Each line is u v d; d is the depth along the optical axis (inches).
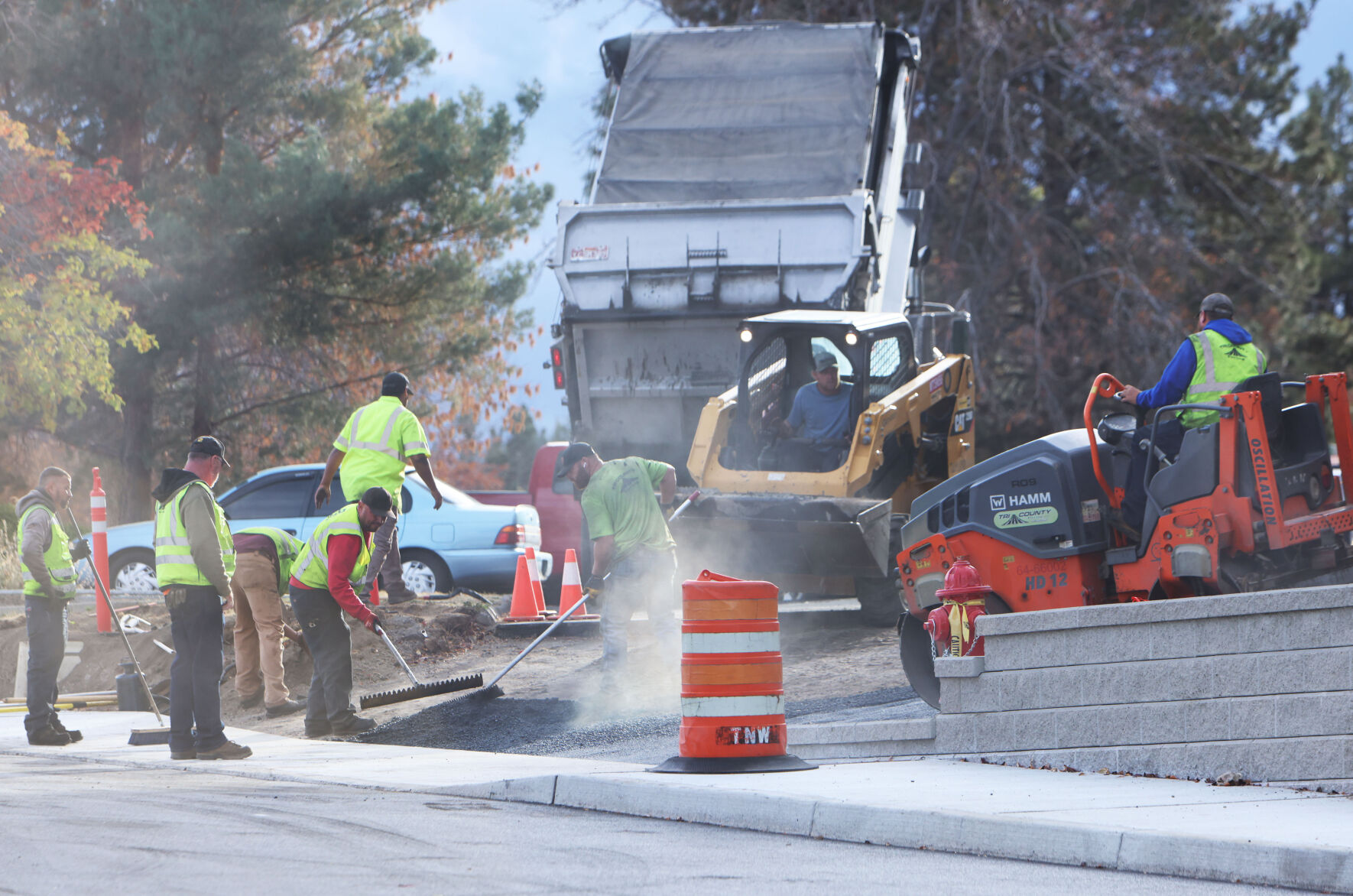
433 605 2009.1
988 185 4360.2
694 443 1859.0
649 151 2262.6
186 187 3789.4
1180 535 1186.6
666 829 948.6
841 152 2202.3
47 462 4375.0
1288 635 1019.3
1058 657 1125.1
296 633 1811.0
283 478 2431.1
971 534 1331.2
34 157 3203.7
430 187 3772.1
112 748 1445.6
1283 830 823.1
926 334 2369.6
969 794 969.5
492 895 722.8
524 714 1523.1
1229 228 5009.8
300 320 3816.4
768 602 1122.0
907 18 4360.2
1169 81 4483.3
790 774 1087.6
